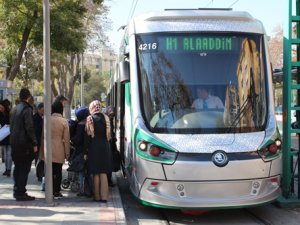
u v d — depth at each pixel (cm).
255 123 775
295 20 881
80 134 866
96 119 838
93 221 700
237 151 730
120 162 991
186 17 816
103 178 845
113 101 1420
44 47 774
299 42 883
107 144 848
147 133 757
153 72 794
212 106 774
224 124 761
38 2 1550
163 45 801
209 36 802
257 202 737
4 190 934
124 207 901
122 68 813
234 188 727
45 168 803
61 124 863
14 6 1579
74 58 3953
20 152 802
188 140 739
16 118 798
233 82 790
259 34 823
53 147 859
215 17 816
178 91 780
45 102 780
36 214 738
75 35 1709
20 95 810
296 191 983
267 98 802
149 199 744
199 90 782
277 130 783
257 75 804
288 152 891
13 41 1759
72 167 866
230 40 805
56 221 696
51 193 806
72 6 1689
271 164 754
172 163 726
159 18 818
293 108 885
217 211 859
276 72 972
